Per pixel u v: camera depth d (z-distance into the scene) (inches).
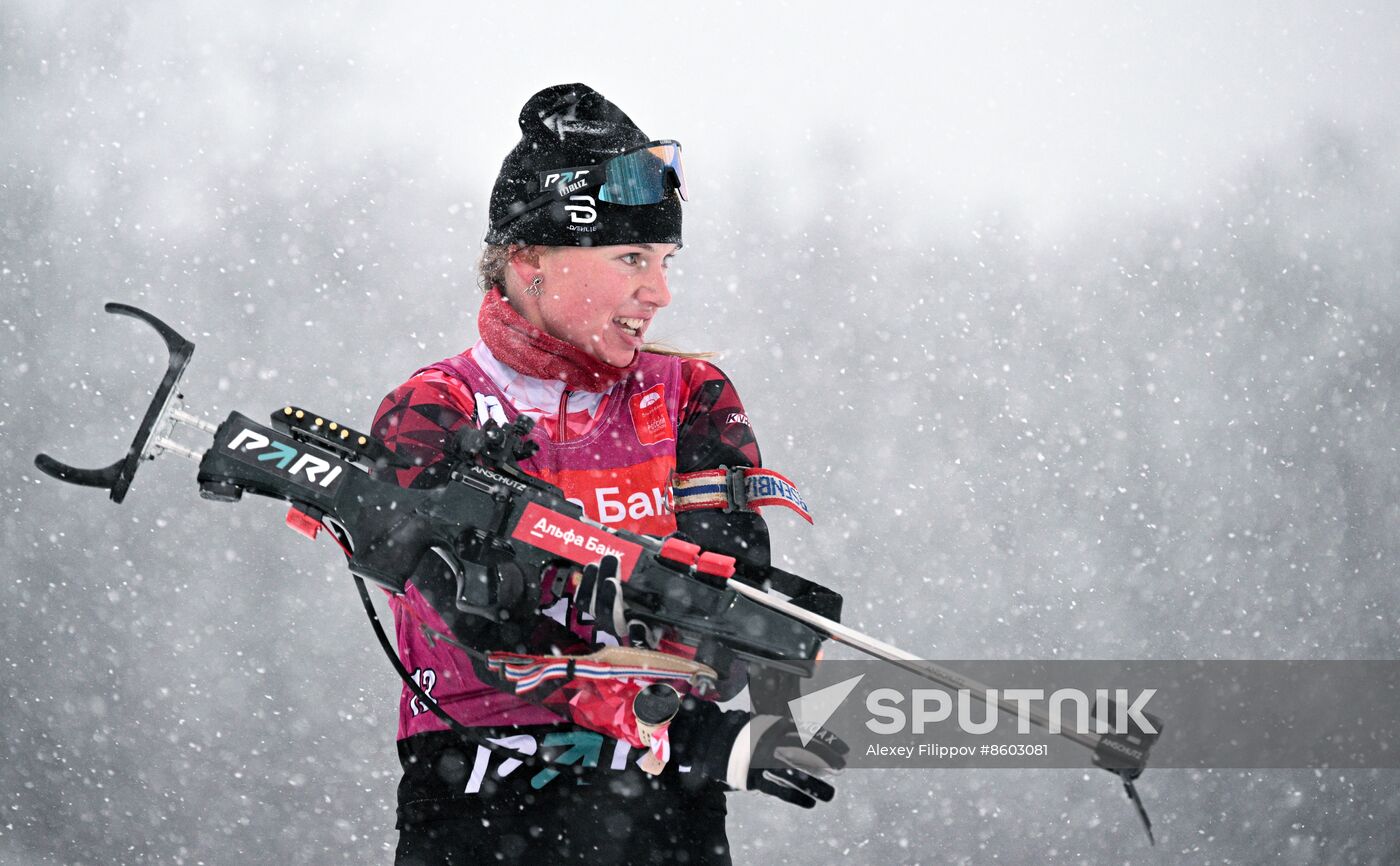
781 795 267.1
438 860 289.3
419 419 287.6
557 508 267.6
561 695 268.2
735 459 313.1
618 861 284.0
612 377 301.0
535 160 299.0
